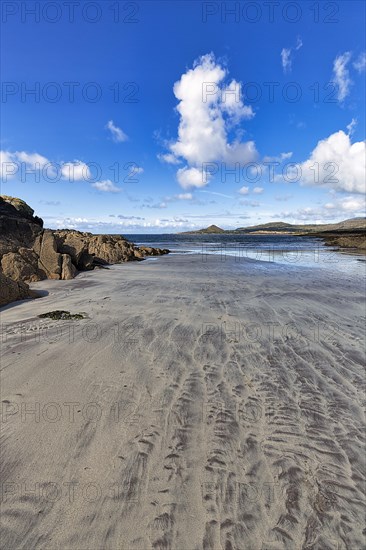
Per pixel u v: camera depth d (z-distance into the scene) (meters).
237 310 8.38
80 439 3.18
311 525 2.38
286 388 4.34
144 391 4.15
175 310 8.31
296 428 3.49
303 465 2.95
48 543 2.18
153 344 5.79
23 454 2.95
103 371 4.67
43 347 5.54
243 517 2.42
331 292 11.02
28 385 4.21
